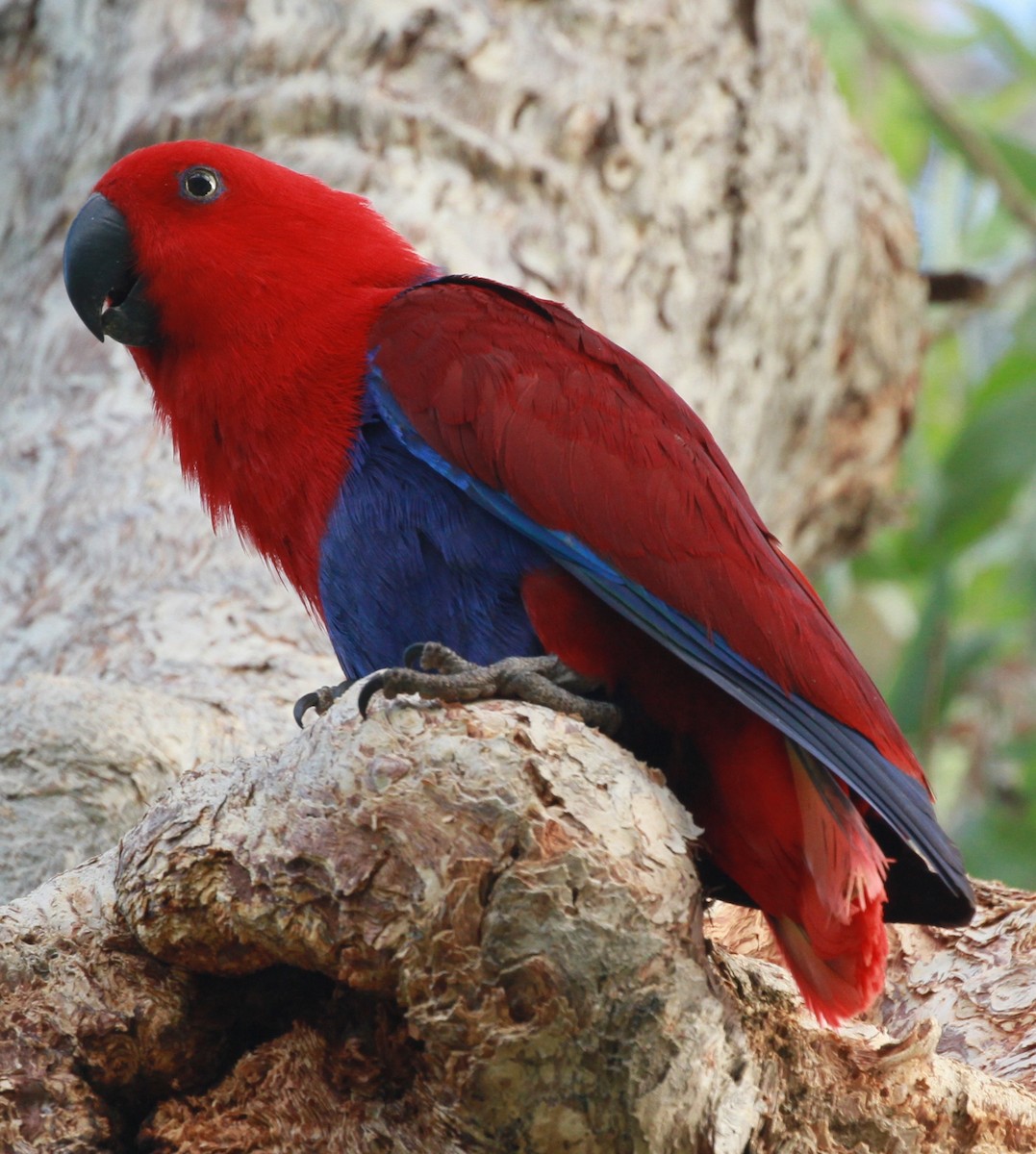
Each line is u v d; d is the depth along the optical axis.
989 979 8.19
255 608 9.98
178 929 6.22
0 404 11.86
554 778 5.93
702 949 6.04
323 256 8.30
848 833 6.66
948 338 18.36
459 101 12.40
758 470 14.23
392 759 5.97
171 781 8.52
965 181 18.20
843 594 17.92
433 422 7.41
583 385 7.54
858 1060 6.71
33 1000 6.25
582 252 12.12
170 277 8.29
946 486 15.66
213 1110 6.38
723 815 7.00
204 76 12.45
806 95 13.97
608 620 7.16
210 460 8.30
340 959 5.97
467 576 7.34
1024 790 15.62
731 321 12.91
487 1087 5.82
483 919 5.78
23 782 8.41
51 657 9.84
